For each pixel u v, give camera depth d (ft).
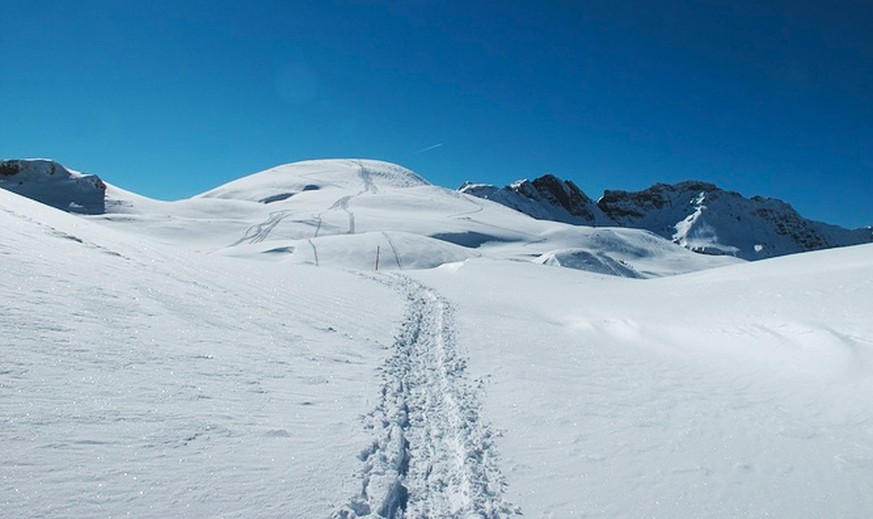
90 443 13.37
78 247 33.24
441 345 37.50
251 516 12.17
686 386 30.30
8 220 33.19
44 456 12.25
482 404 24.39
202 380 19.66
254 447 15.58
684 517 15.39
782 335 35.78
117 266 32.17
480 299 66.18
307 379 23.40
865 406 24.76
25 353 16.75
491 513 14.69
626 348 41.57
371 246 193.06
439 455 18.54
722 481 17.83
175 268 38.70
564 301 65.82
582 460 18.81
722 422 23.90
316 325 35.01
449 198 474.49
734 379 31.71
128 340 21.07
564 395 26.89
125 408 15.69
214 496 12.59
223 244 248.52
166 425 15.43
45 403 14.47
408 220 336.29
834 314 35.68
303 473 14.73
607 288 73.77
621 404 26.02
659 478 17.78
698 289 56.08
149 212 313.32
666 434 22.03
